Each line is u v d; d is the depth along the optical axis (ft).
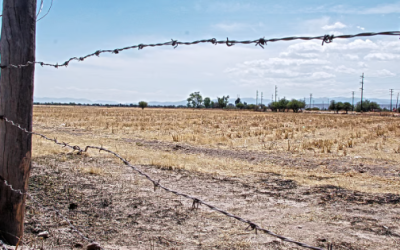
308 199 25.16
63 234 15.93
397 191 28.45
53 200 20.66
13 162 10.52
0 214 10.80
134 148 51.65
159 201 22.30
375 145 62.08
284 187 28.76
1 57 10.31
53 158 34.30
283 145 62.23
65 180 25.35
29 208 18.84
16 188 10.64
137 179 28.19
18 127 10.38
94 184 25.07
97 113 197.36
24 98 10.44
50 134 67.00
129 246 15.29
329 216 21.18
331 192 27.25
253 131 86.74
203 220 19.36
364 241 17.07
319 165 43.06
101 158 37.09
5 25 10.18
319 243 16.63
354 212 22.13
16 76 10.23
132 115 183.21
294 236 17.49
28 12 10.31
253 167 39.32
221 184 28.99
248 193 26.32
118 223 18.10
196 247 15.57
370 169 40.42
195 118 159.43
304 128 100.58
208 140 64.39
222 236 17.04
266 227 18.69
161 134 75.72
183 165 36.14
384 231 18.60
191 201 22.91
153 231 17.34
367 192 27.55
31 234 15.53
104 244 15.24
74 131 77.97
